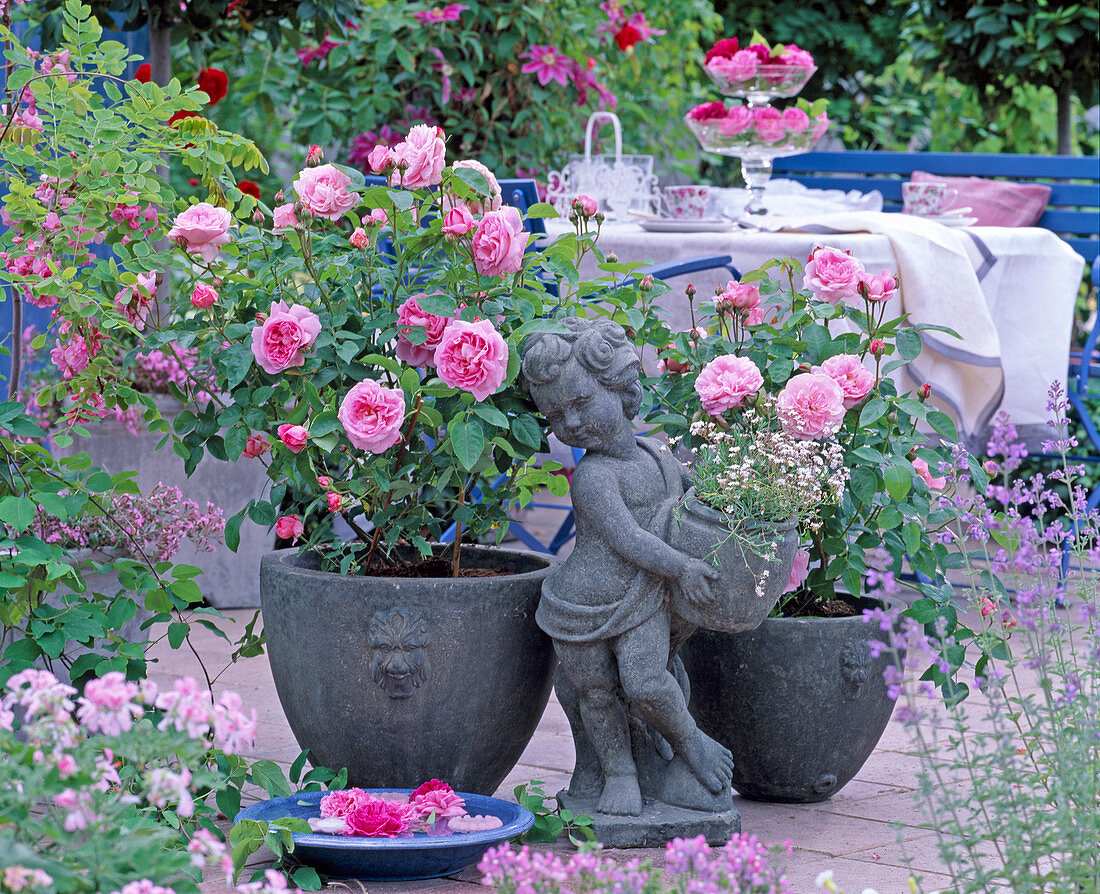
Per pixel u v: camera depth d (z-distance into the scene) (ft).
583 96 18.07
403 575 8.48
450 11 16.99
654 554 7.37
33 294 8.85
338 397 7.91
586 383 7.52
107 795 5.29
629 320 8.61
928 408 8.48
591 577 7.54
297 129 17.89
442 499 8.16
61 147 8.79
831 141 25.68
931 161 18.70
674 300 12.41
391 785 7.82
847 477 7.98
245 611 13.69
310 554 8.55
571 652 7.61
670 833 7.57
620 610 7.48
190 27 13.57
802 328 8.67
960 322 12.49
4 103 8.96
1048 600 6.86
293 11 13.92
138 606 8.61
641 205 15.37
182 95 8.93
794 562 8.15
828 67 24.93
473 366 7.31
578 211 8.46
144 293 8.38
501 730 7.93
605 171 15.21
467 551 9.03
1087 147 25.17
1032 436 13.91
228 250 8.46
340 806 7.28
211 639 12.59
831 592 8.60
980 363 12.53
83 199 8.38
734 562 7.35
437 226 7.88
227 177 9.23
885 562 8.38
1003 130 23.98
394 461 8.10
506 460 8.24
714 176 24.72
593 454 7.72
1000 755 5.78
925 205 14.07
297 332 7.53
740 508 7.44
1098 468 17.85
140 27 12.89
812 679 8.11
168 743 4.85
